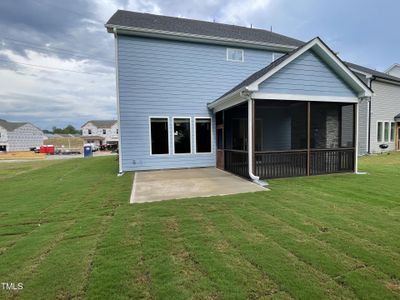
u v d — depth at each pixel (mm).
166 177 8312
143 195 5758
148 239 3256
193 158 10602
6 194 6457
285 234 3344
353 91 8258
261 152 7516
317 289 2154
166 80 10062
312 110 10797
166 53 10016
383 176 7762
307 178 7617
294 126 11938
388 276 2338
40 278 2418
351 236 3240
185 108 10367
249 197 5398
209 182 7270
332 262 2594
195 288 2205
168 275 2414
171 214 4305
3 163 19375
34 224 3982
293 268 2496
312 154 8125
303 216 4059
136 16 11344
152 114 9984
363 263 2570
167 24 10828
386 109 16688
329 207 4531
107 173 9812
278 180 7367
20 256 2871
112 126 60562
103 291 2193
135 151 9883
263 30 15148
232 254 2814
